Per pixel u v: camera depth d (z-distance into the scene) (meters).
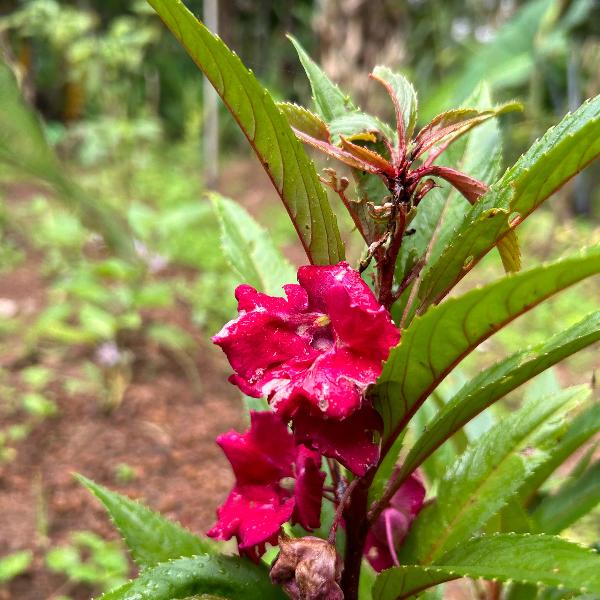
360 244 0.72
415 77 1.17
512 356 0.16
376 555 0.20
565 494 0.25
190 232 0.86
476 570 0.14
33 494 0.44
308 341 0.15
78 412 0.52
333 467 0.19
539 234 0.89
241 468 0.18
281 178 0.16
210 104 0.96
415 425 0.28
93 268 0.57
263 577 0.18
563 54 1.01
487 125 0.21
